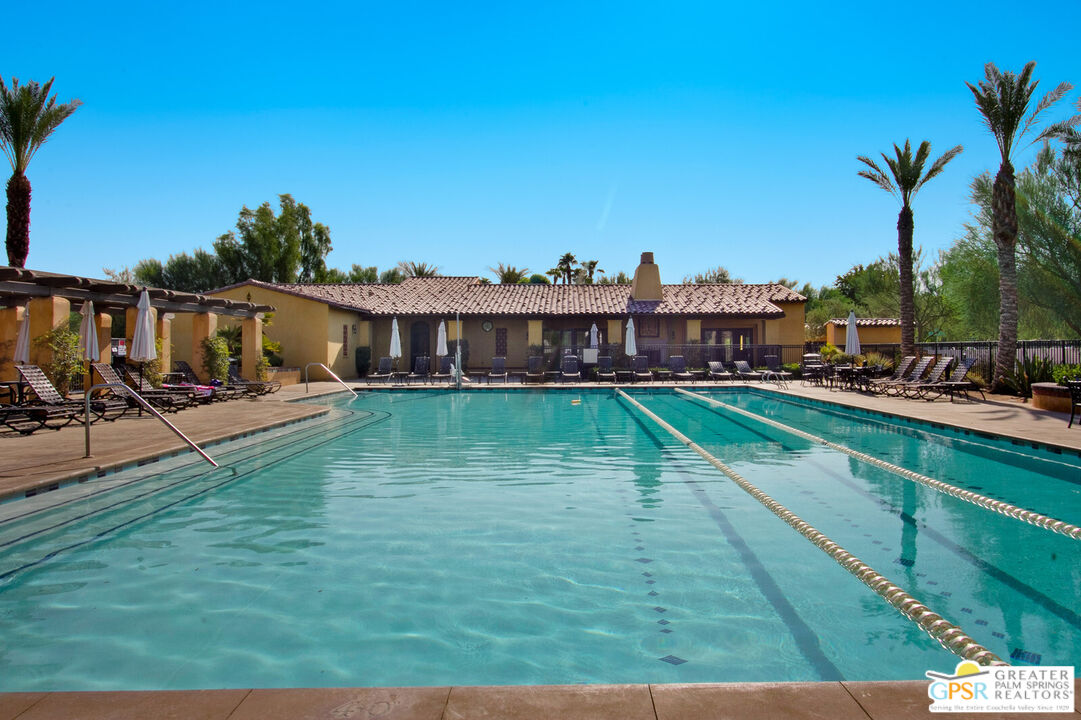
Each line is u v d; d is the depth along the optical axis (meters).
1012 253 15.77
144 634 3.58
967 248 21.30
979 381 17.09
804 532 5.29
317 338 24.36
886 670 3.14
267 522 5.73
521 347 28.45
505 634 3.56
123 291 14.18
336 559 4.77
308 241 44.78
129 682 3.07
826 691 2.35
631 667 3.19
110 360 15.77
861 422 12.98
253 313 20.08
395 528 5.54
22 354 11.75
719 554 4.84
